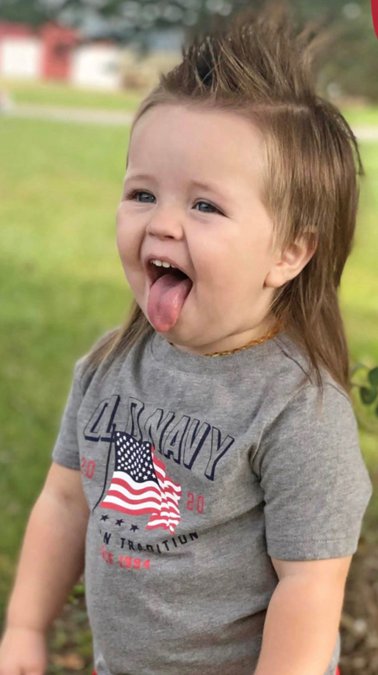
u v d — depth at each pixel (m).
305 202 1.59
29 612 1.85
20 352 5.67
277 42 1.67
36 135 15.28
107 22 9.02
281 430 1.53
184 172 1.51
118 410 1.70
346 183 1.67
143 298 1.59
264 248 1.54
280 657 1.52
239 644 1.62
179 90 1.56
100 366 1.77
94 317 6.53
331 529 1.52
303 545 1.52
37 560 1.86
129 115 18.75
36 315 6.47
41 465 4.10
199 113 1.53
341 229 1.69
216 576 1.60
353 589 2.95
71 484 1.86
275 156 1.53
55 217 9.98
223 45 1.62
